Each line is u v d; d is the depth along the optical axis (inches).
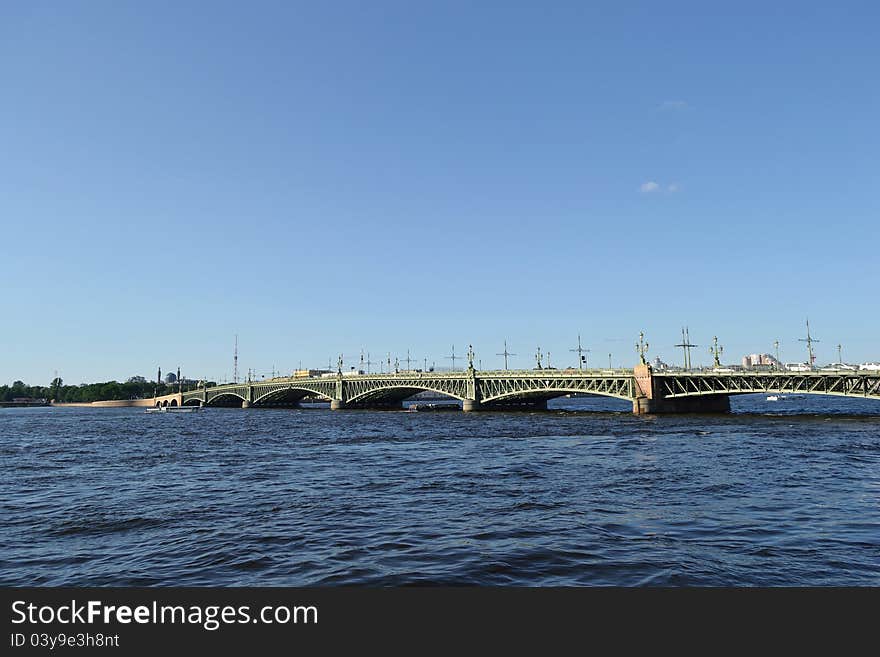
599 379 5319.9
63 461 2549.2
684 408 5275.6
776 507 1323.8
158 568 954.7
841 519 1202.6
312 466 2212.1
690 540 1053.2
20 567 979.9
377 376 7529.5
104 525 1274.6
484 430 3951.8
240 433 4178.2
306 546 1055.0
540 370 5777.6
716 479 1711.4
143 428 5059.1
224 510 1397.6
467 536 1100.5
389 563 945.5
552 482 1713.8
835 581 842.8
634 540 1056.2
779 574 871.1
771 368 4606.3
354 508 1385.3
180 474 2064.5
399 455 2546.8
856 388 3956.7
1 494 1704.0
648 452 2440.9
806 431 3299.7
